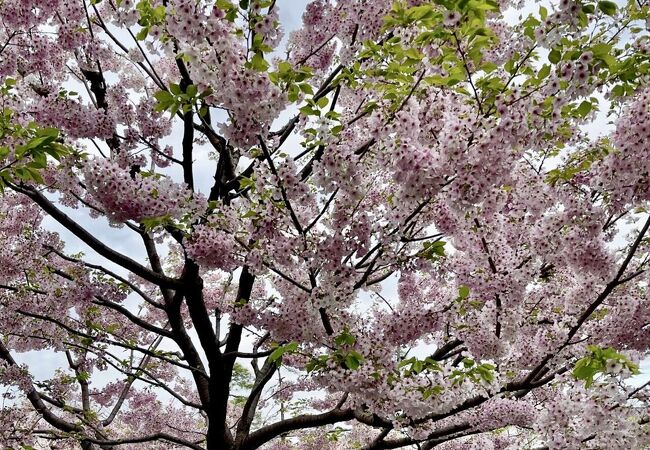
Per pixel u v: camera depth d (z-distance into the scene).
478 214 4.02
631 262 5.04
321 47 5.12
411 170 3.36
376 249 4.14
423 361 3.93
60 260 7.59
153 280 5.36
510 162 3.33
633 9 3.23
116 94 5.13
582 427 4.13
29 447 5.65
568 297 4.91
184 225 4.20
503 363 5.09
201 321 5.64
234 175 5.55
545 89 3.13
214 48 3.13
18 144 3.83
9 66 5.27
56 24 5.71
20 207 7.34
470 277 4.71
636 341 4.55
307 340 4.55
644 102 3.34
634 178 3.65
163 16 3.29
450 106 3.75
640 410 4.13
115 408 8.11
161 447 9.52
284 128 5.61
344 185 3.58
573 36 3.00
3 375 6.83
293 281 4.24
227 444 6.23
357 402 4.63
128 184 3.91
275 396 9.85
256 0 3.08
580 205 4.05
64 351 7.83
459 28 3.10
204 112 3.41
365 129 4.88
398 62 3.62
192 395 10.55
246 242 4.26
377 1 3.97
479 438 7.85
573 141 4.27
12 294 6.41
